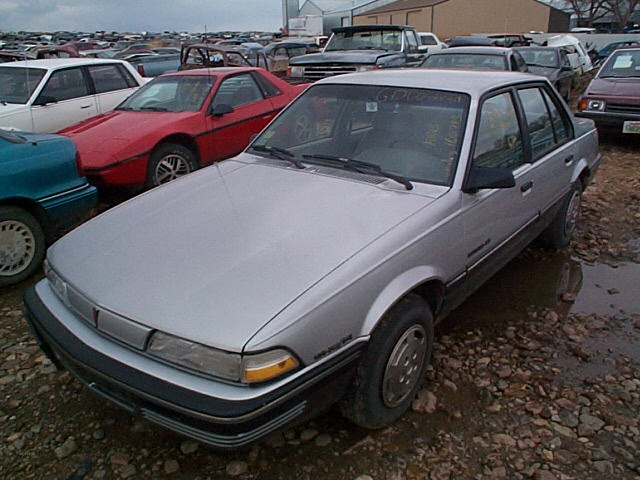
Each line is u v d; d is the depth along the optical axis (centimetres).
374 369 236
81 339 226
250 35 6412
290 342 198
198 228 256
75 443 254
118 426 264
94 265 243
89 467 240
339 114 343
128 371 207
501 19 4181
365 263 228
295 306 204
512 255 362
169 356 204
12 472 238
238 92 685
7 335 347
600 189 635
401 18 4591
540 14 4084
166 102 668
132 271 232
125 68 859
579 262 447
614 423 263
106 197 591
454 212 275
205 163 638
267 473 236
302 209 265
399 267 241
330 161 317
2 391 291
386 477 233
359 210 261
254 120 690
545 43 2094
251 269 222
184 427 199
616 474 235
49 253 274
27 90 732
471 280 307
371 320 228
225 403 191
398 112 325
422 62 1080
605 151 830
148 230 263
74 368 233
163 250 243
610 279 416
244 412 189
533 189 360
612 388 289
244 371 192
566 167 414
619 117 815
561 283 409
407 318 247
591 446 250
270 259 227
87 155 541
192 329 200
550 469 237
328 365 211
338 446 250
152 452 248
